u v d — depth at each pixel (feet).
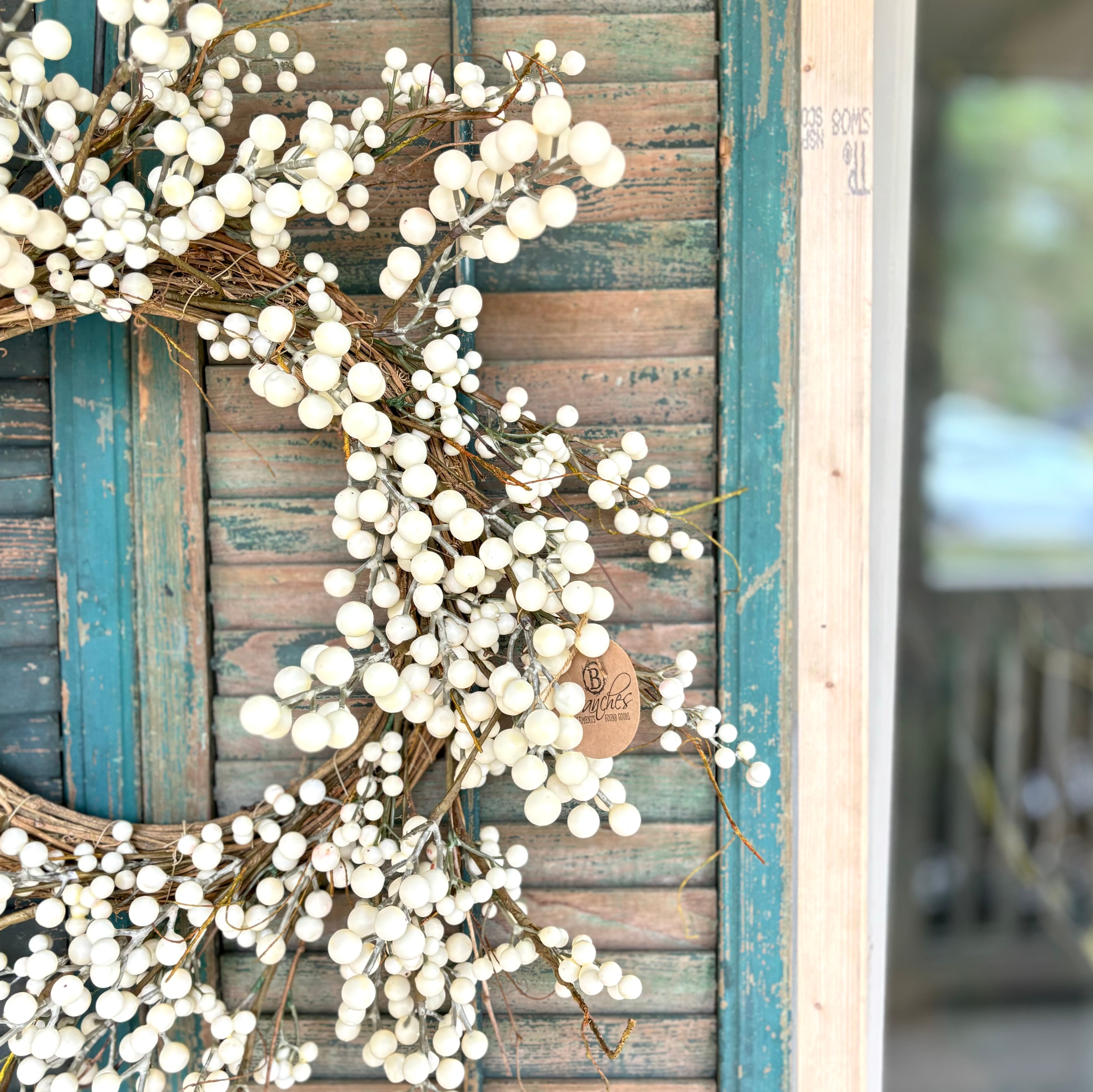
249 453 3.39
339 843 2.82
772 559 3.39
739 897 3.41
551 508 3.33
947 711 10.02
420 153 3.30
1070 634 10.31
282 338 2.55
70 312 2.87
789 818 3.42
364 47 3.35
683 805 3.46
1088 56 12.37
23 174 3.13
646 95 3.35
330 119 2.77
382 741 2.96
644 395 3.43
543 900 3.44
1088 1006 8.75
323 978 3.40
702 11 3.37
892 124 3.45
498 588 3.24
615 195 3.39
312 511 3.40
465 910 2.82
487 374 3.40
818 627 3.42
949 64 12.85
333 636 3.41
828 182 3.34
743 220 3.34
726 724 3.27
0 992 2.78
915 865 9.61
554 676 2.70
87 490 3.33
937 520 15.11
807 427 3.38
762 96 3.33
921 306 13.64
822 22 3.31
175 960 2.73
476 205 2.77
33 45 2.47
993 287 17.47
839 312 3.37
